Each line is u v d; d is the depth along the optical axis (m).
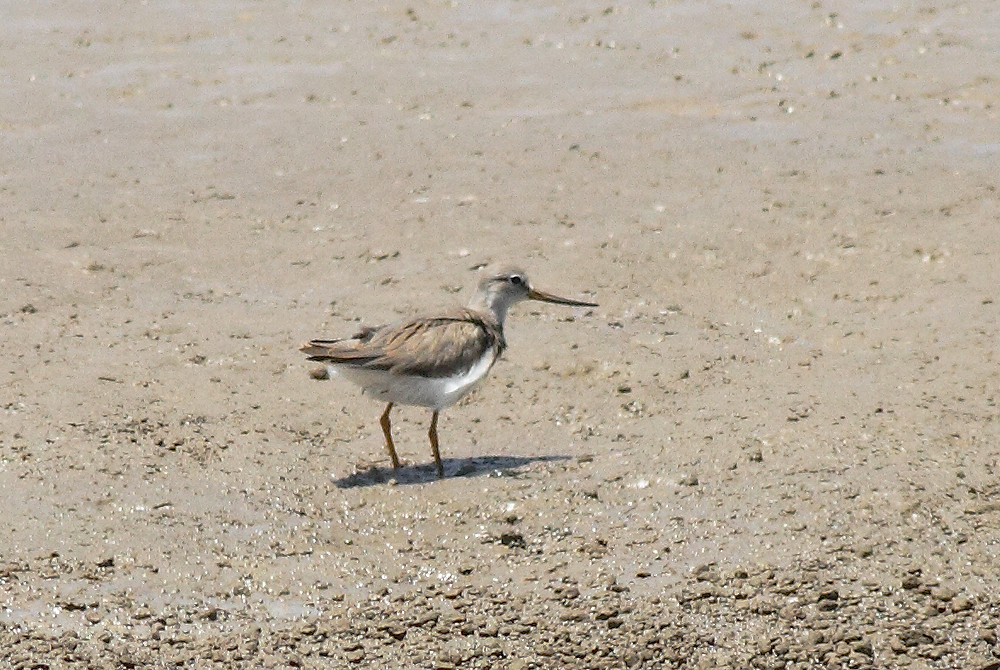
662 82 22.75
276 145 20.73
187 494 12.05
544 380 14.20
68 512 11.77
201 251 17.36
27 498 11.95
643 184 19.03
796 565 10.94
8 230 17.77
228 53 24.64
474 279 16.45
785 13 25.67
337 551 11.37
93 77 23.53
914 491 11.66
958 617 10.37
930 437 12.53
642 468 12.35
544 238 17.55
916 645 10.16
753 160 19.69
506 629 10.49
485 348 12.68
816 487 11.82
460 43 24.88
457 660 10.23
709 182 19.02
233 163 20.08
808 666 10.06
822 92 22.06
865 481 11.85
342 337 15.05
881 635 10.25
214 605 10.77
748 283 16.30
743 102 21.83
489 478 12.30
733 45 24.23
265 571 11.12
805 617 10.45
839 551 11.04
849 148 19.94
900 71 22.73
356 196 18.92
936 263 16.44
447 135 20.94
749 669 10.06
